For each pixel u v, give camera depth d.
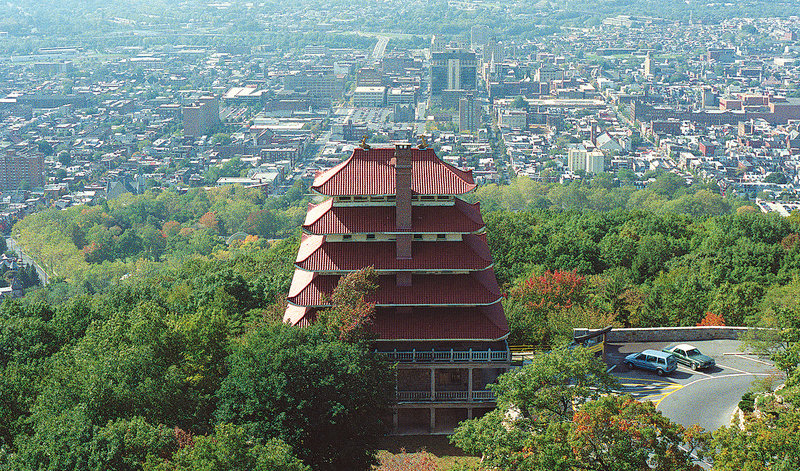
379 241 166.00
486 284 167.00
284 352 139.50
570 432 109.25
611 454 107.56
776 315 180.88
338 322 152.25
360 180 163.75
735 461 106.44
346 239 166.12
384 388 148.88
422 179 164.25
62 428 122.44
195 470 108.94
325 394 137.50
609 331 178.62
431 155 166.62
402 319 163.88
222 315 166.38
